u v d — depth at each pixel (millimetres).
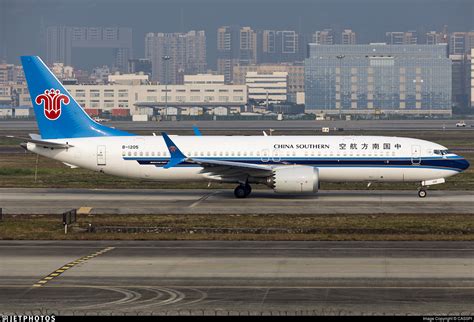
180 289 125125
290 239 169500
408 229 181750
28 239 170000
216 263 143875
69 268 139500
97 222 192750
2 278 132000
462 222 190625
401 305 115375
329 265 142000
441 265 141750
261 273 136000
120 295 121375
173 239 170000
